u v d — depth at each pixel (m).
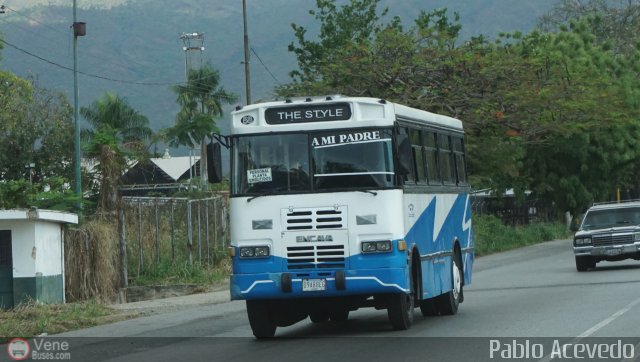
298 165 24.39
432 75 64.81
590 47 89.75
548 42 87.88
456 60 63.19
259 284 24.11
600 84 74.31
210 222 52.06
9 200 47.22
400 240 24.00
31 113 78.81
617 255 44.81
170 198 49.56
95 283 41.16
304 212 24.16
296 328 28.12
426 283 26.44
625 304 29.19
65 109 80.81
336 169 24.25
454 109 64.75
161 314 34.97
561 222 99.31
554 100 64.38
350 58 65.12
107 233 42.03
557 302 30.89
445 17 77.75
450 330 24.81
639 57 92.25
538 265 52.50
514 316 27.47
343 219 24.03
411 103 63.69
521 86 63.31
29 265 36.78
